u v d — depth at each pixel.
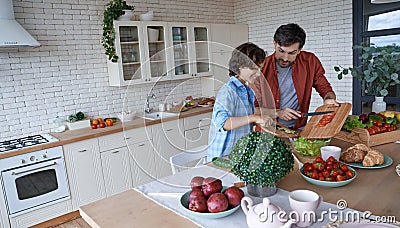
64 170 2.94
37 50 3.19
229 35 4.66
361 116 2.05
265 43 4.79
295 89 2.18
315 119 1.89
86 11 3.50
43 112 3.28
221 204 1.09
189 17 4.50
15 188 2.67
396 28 3.56
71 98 3.47
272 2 4.59
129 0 3.84
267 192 1.22
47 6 3.21
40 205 2.83
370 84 3.42
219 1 4.88
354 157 1.50
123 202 1.28
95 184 3.16
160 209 1.20
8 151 2.64
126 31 3.57
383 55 3.23
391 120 1.88
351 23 3.87
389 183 1.28
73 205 3.04
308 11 4.23
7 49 3.00
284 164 1.18
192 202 1.13
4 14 2.75
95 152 3.14
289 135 1.76
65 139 2.94
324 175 1.30
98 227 1.11
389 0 3.58
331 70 4.14
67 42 3.39
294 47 1.91
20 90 3.12
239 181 1.32
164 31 3.87
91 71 3.60
